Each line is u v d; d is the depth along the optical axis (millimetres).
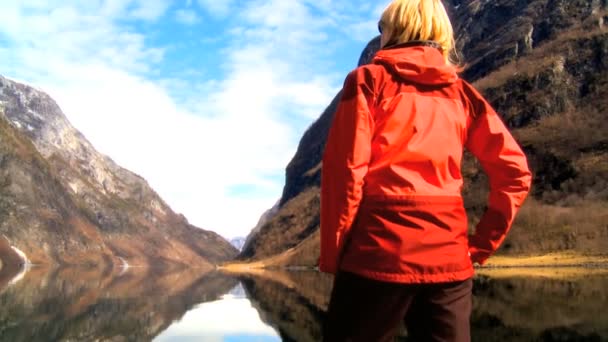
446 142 2674
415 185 2543
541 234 73062
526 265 60094
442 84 2795
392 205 2529
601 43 109250
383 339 2545
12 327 14367
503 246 72938
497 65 129625
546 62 114125
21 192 185750
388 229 2506
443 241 2523
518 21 136250
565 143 94312
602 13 118000
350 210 2492
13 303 21797
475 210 85688
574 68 109562
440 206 2549
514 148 2818
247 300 24719
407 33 2840
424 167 2605
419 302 2619
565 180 86750
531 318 13359
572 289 22922
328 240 2551
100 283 43562
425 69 2703
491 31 146375
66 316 17094
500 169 2824
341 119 2645
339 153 2578
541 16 131250
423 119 2664
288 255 139875
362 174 2516
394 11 2904
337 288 2637
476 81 131000
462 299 2598
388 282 2477
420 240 2488
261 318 16953
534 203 85000
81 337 13023
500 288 24938
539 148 96812
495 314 14328
